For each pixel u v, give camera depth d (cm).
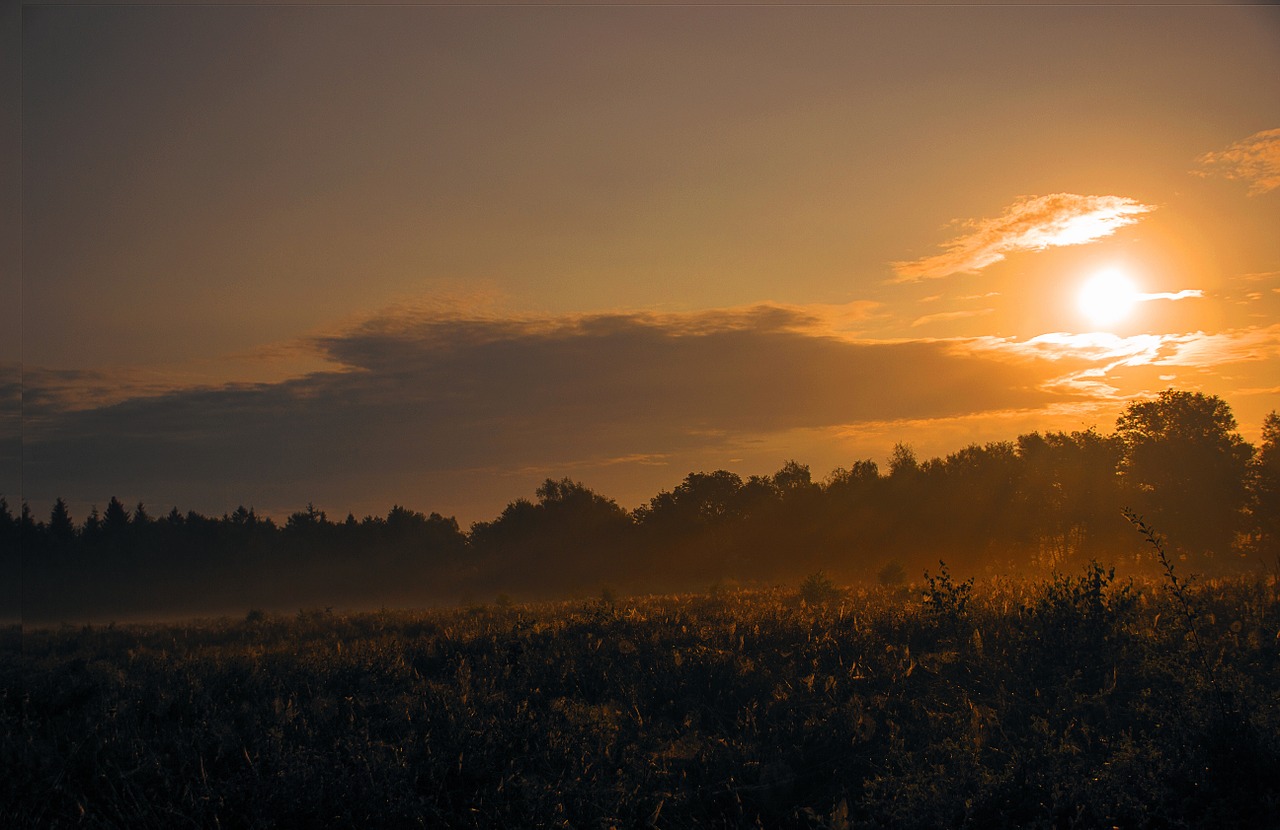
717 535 9106
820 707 722
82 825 574
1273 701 585
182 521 10800
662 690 842
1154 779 512
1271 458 7144
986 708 662
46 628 2170
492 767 637
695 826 552
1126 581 1187
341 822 571
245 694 980
